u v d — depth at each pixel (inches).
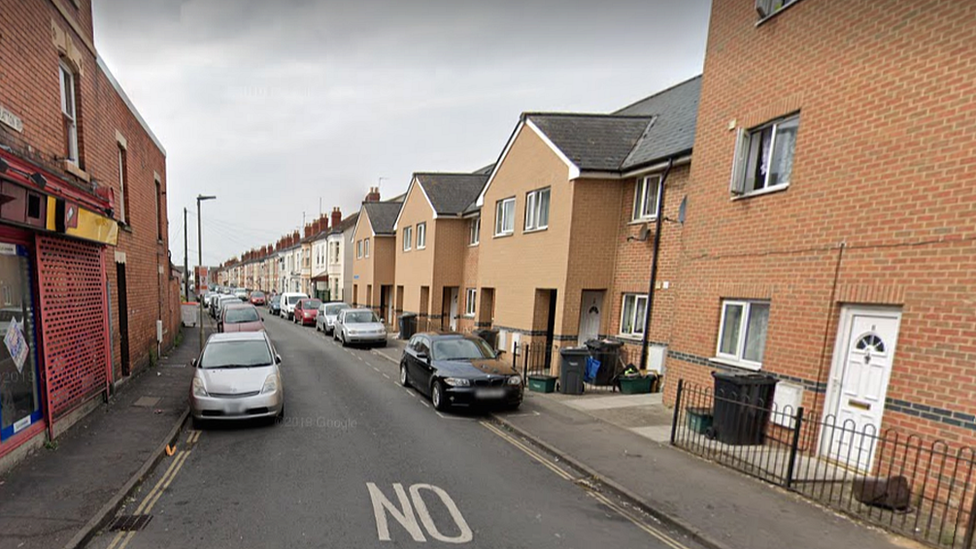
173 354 576.7
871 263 211.9
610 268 454.0
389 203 1201.4
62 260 256.1
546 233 482.6
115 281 356.2
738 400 253.4
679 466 233.3
